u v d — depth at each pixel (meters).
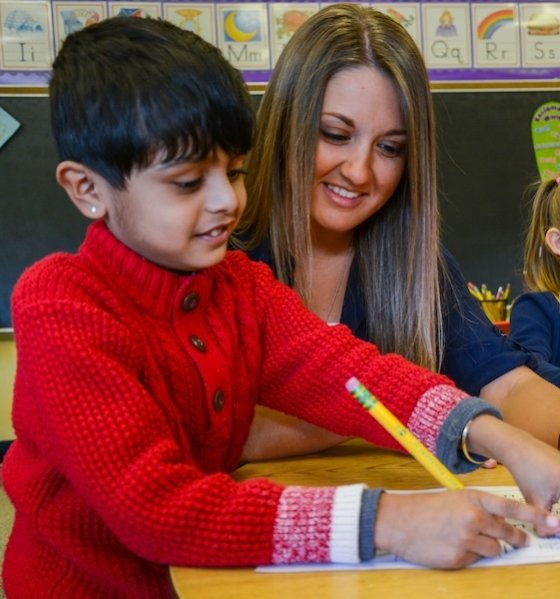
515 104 2.85
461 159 2.84
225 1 2.73
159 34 0.70
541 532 0.63
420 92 1.02
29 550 0.74
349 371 0.82
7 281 2.70
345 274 1.17
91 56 0.69
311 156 1.03
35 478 0.71
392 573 0.58
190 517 0.60
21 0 2.65
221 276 0.83
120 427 0.61
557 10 2.84
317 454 0.93
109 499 0.60
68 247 2.72
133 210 0.68
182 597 0.55
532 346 1.71
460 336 1.13
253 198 1.13
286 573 0.58
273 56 2.76
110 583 0.70
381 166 1.03
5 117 2.67
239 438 0.84
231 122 0.67
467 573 0.58
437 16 2.80
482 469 0.84
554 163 2.86
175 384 0.73
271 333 0.86
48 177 2.69
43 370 0.63
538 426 0.96
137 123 0.65
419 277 1.09
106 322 0.66
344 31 1.01
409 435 0.65
